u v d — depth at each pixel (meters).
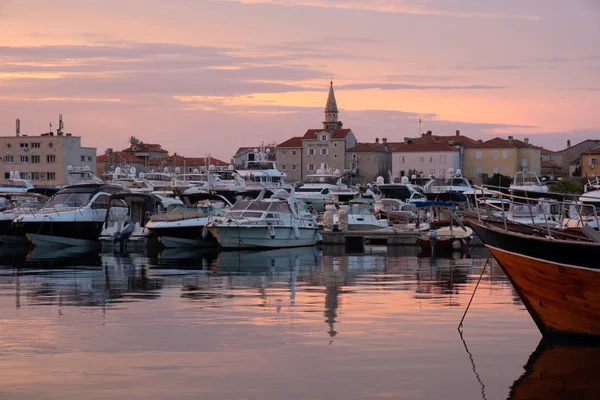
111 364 17.38
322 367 17.20
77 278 32.75
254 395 15.29
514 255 20.12
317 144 163.62
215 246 52.38
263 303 25.45
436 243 51.38
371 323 21.89
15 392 15.38
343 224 59.56
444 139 168.38
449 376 16.66
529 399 15.27
